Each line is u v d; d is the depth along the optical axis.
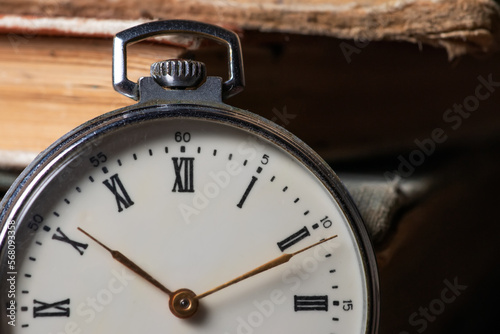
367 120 0.18
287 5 0.17
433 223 0.18
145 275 0.15
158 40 0.16
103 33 0.16
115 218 0.15
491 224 0.19
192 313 0.15
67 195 0.15
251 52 0.17
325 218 0.15
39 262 0.15
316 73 0.17
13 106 0.17
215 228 0.15
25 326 0.15
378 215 0.17
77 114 0.17
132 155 0.15
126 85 0.15
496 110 0.19
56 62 0.17
